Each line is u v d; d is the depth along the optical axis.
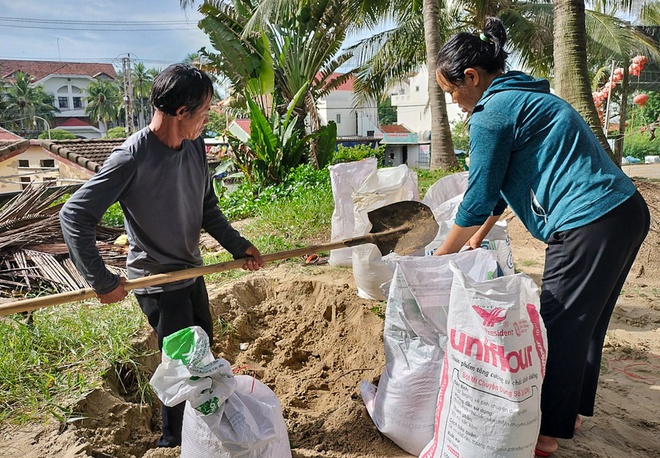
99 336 3.19
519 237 6.08
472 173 2.27
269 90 12.66
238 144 11.06
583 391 2.52
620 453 2.43
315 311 4.25
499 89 2.23
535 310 1.96
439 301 2.27
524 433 1.88
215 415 1.95
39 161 18.28
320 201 7.36
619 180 2.14
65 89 68.69
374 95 16.97
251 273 4.88
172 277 2.29
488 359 1.89
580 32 6.25
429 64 12.18
